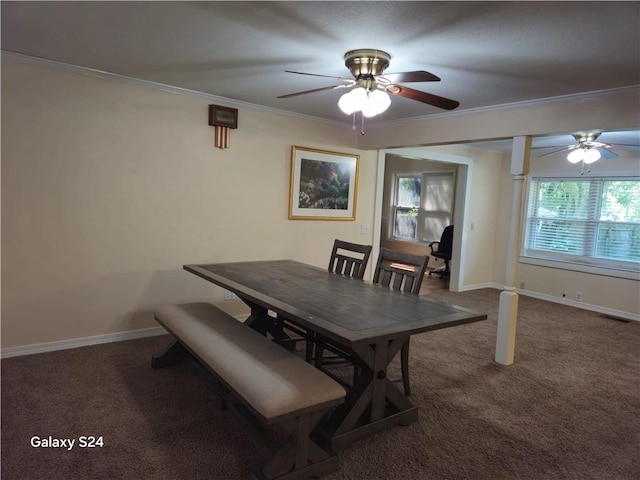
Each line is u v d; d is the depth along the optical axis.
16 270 3.04
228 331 2.58
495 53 2.35
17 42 2.58
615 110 2.88
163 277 3.70
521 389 3.02
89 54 2.75
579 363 3.57
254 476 1.86
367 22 2.04
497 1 1.76
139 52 2.65
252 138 4.07
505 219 6.56
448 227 7.06
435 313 2.26
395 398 2.42
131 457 2.04
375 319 2.11
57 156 3.11
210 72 3.02
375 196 5.17
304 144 4.44
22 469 1.92
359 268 3.29
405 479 1.99
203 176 3.81
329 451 2.12
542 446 2.31
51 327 3.23
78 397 2.58
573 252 5.76
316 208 4.61
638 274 5.04
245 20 2.08
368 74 2.45
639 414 2.71
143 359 3.18
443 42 2.23
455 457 2.17
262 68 2.87
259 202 4.19
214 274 3.08
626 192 5.25
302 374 2.01
